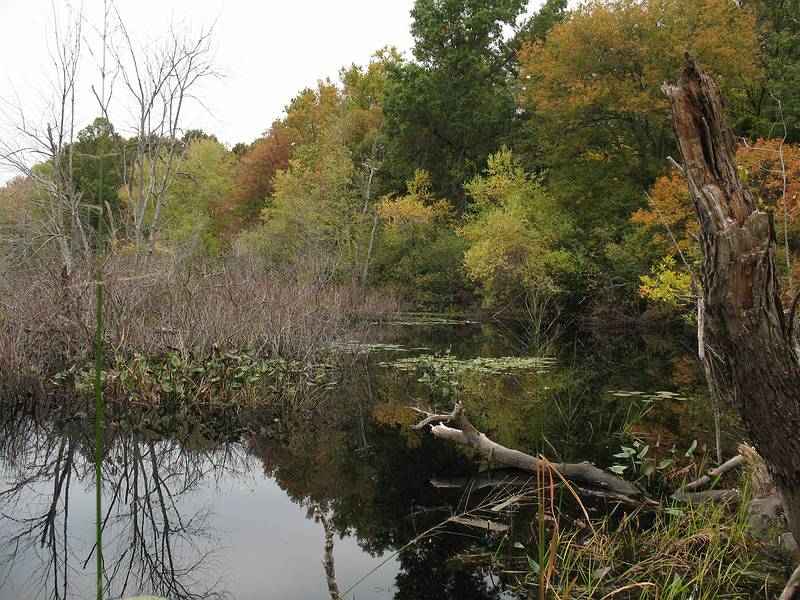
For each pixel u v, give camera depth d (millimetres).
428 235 27359
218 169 34594
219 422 7473
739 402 2166
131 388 7484
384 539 4223
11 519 4629
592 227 20984
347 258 25766
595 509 4320
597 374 10883
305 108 39094
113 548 4090
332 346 11172
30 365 7934
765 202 10070
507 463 5477
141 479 5602
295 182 28125
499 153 24359
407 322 21828
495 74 29500
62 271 7883
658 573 3371
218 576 3648
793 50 19766
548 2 29203
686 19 17750
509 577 3541
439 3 28578
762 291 1978
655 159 20047
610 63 19094
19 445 6488
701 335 3178
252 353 8172
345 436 7074
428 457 6207
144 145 10367
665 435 6430
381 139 30250
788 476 2162
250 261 11969
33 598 3330
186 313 8258
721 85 18016
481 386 9891
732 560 3430
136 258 8578
